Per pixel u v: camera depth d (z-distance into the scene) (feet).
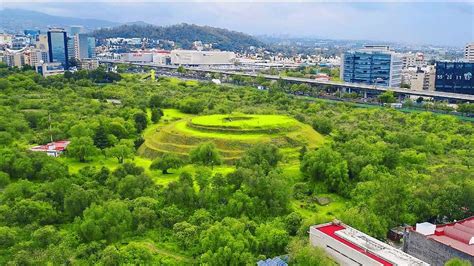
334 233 431.43
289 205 559.79
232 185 574.97
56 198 555.69
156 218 519.60
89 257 444.96
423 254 434.30
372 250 393.70
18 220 508.53
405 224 507.71
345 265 408.26
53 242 465.88
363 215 489.67
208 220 508.53
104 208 501.56
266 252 467.11
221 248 439.63
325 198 620.49
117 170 640.58
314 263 394.93
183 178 597.93
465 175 604.49
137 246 449.48
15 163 650.43
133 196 574.56
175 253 464.65
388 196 526.16
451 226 447.83
